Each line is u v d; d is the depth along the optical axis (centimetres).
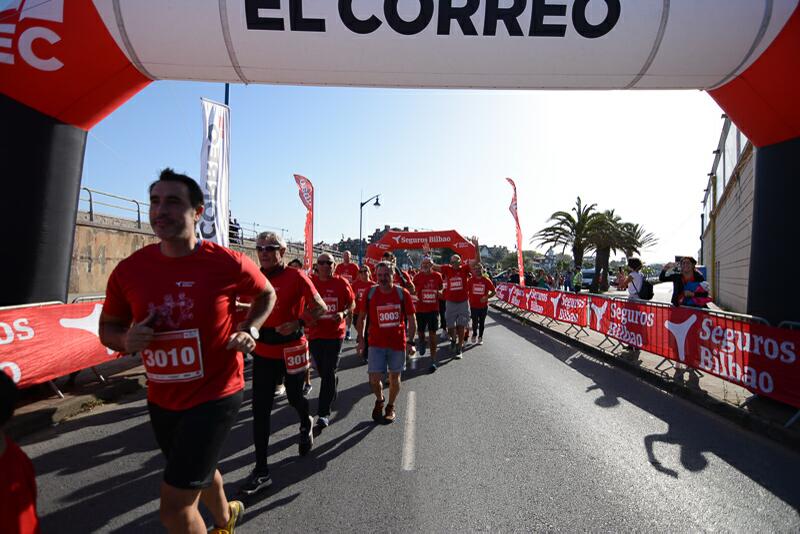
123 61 535
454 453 410
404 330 511
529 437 448
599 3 516
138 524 300
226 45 522
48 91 527
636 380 690
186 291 216
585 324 1073
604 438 446
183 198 219
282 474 371
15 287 527
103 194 1404
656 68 545
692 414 523
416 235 1909
